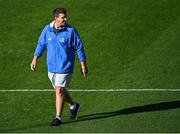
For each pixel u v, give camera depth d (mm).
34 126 33000
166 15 51188
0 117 34281
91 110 35219
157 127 32594
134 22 49812
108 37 47219
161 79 39812
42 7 52406
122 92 37812
